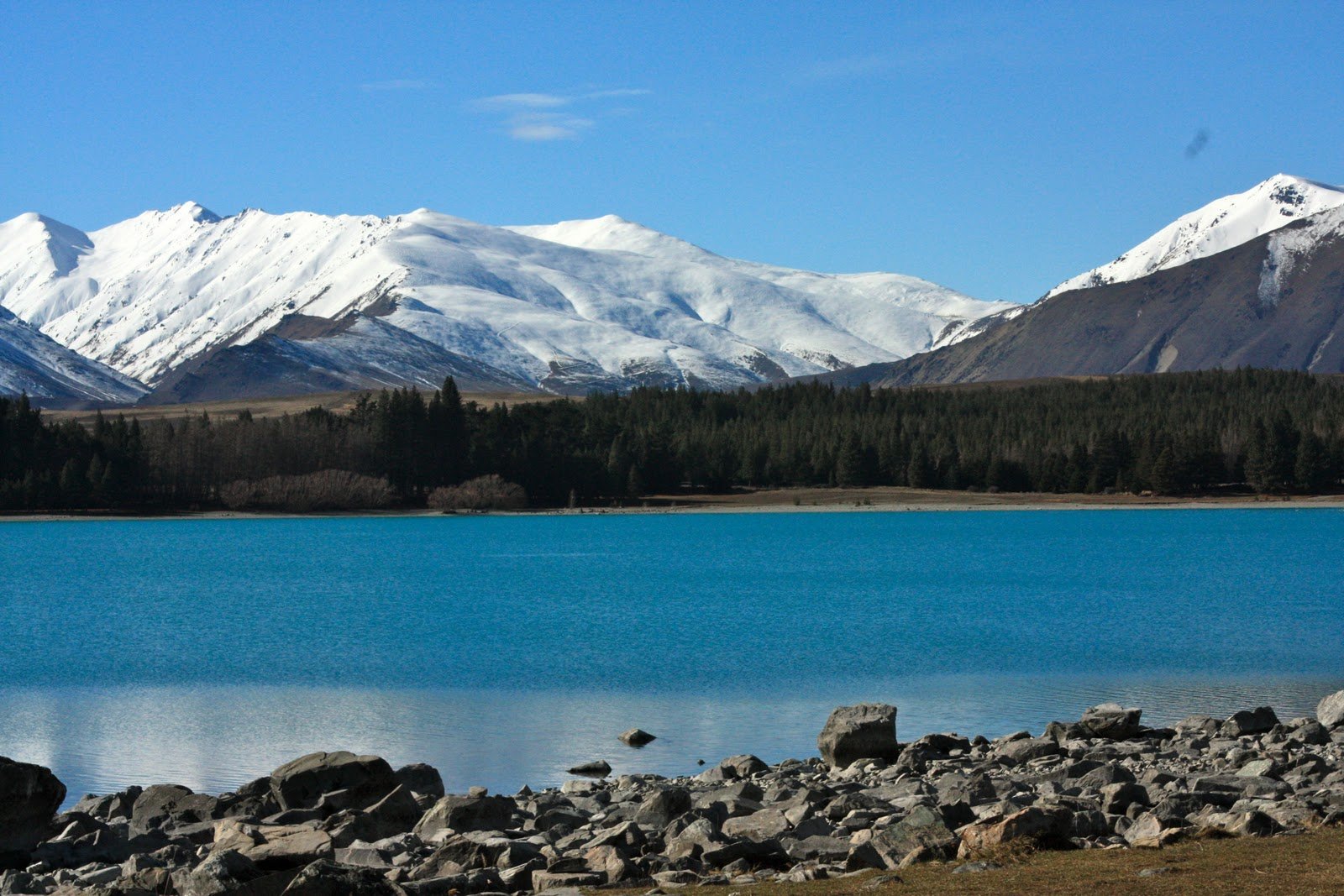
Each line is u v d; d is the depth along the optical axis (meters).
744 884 20.95
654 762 43.97
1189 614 96.94
